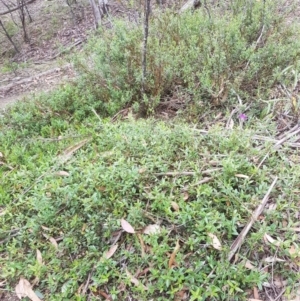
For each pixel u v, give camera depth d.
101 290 2.05
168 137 2.75
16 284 2.22
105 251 2.18
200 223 2.07
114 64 3.75
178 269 1.98
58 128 3.53
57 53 6.68
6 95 5.25
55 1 8.88
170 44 3.70
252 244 2.00
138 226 2.21
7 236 2.46
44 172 2.80
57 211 2.42
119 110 3.52
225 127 2.94
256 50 3.61
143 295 1.94
